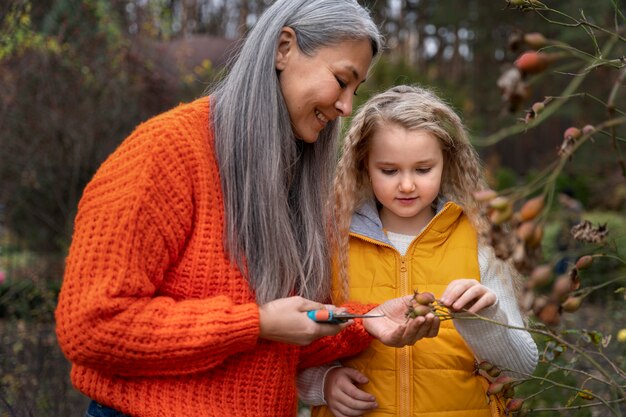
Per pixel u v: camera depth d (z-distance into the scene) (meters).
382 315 1.56
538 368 2.44
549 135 17.36
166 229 1.53
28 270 5.68
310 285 1.74
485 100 17.48
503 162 17.45
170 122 1.59
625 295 1.53
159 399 1.57
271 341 1.62
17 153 5.91
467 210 1.90
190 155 1.58
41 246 6.46
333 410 1.85
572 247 4.96
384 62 12.19
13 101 5.84
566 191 10.13
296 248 1.70
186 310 1.51
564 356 2.69
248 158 1.60
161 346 1.48
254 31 1.64
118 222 1.49
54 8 6.14
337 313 1.58
